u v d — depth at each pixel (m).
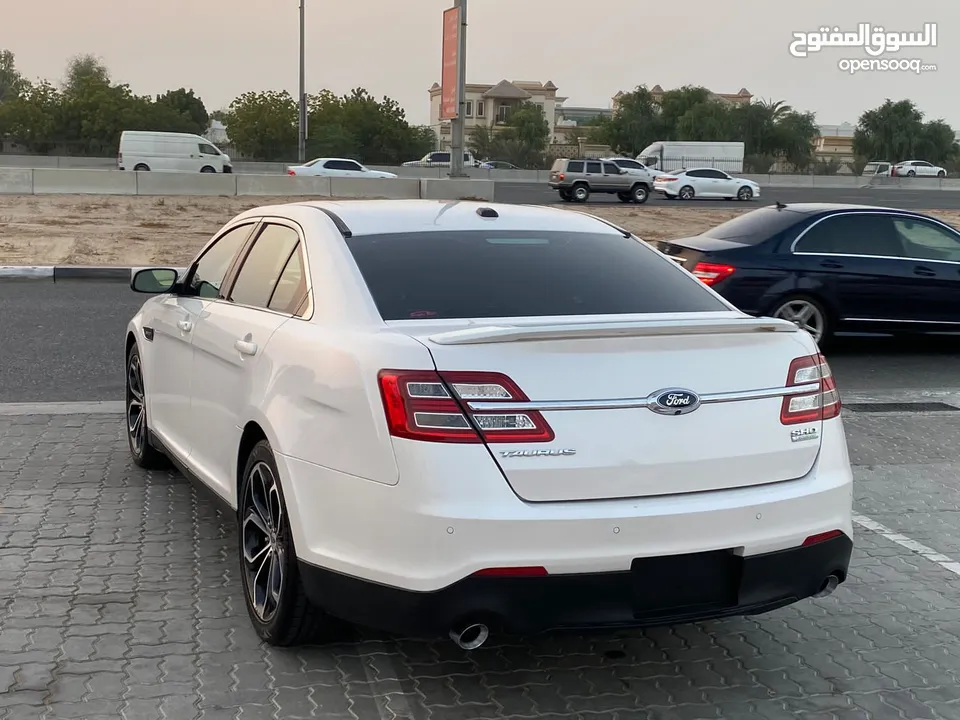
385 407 3.02
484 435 2.95
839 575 3.46
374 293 3.57
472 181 26.16
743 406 3.21
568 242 4.18
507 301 3.64
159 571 4.36
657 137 83.44
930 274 10.17
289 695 3.33
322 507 3.22
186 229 21.86
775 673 3.64
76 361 8.92
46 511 5.08
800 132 80.38
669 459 3.09
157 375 5.18
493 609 2.94
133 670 3.46
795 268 9.89
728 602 3.21
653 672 3.62
